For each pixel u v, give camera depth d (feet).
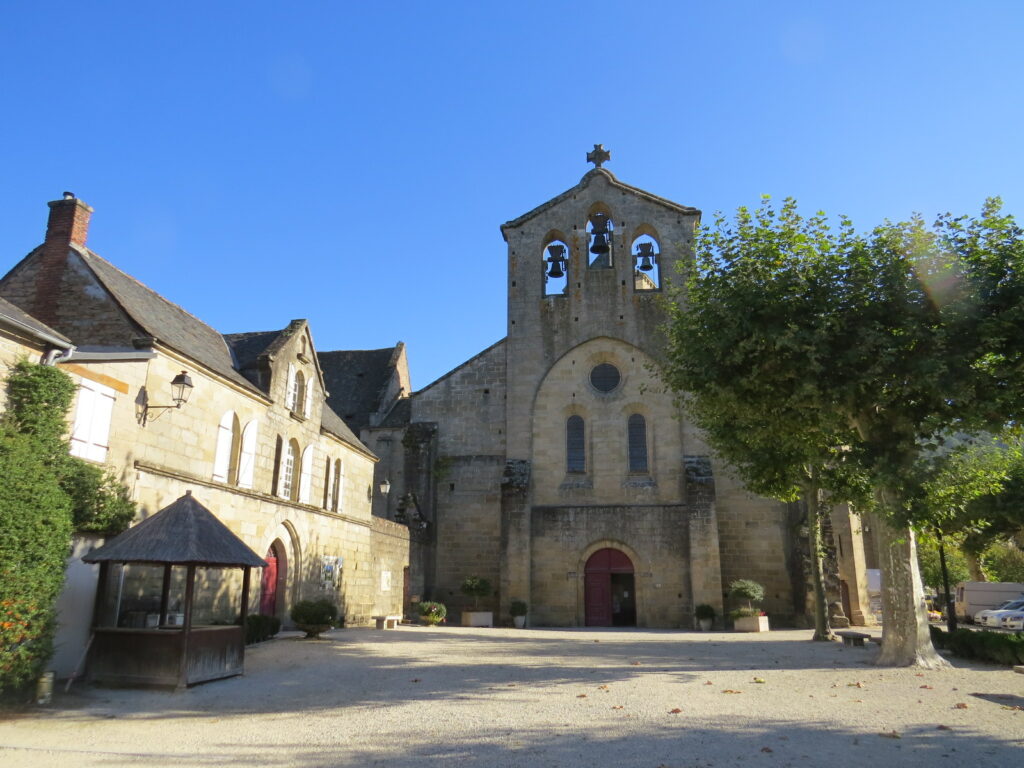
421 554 113.09
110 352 48.32
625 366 116.67
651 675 49.03
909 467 48.75
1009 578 188.55
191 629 44.34
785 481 65.92
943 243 48.37
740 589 102.53
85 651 44.01
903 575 53.78
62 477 44.45
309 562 82.48
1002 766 26.45
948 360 45.42
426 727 33.17
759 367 51.80
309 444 84.33
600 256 134.31
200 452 63.26
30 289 61.87
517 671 51.08
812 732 31.86
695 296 59.82
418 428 120.37
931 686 43.91
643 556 108.06
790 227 54.75
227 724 34.06
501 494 110.83
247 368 77.15
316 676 48.11
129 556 42.70
